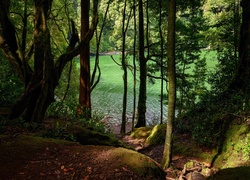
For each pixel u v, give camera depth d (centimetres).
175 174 692
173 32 679
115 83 4244
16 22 1312
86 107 1229
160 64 1806
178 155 930
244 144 757
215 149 866
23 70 696
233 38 1602
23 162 467
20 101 664
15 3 1176
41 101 667
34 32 677
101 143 704
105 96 3512
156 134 1188
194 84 2008
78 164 475
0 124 612
